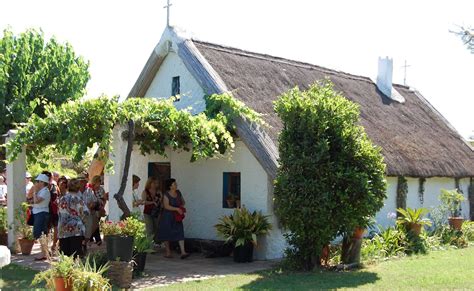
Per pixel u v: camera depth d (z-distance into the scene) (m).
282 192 11.02
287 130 11.20
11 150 11.78
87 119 11.12
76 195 11.15
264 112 13.98
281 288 9.32
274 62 17.09
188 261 12.50
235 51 16.17
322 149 10.72
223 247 13.17
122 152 11.72
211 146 12.27
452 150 20.02
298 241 11.26
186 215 14.53
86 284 7.54
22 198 13.43
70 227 10.95
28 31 26.06
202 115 12.34
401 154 17.02
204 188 14.22
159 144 13.34
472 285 9.55
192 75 14.64
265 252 12.69
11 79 24.98
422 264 12.08
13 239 13.20
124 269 9.45
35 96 25.67
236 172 13.62
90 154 16.08
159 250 14.18
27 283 9.54
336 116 11.09
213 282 9.92
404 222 14.96
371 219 11.59
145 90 16.06
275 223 12.84
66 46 27.11
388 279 10.21
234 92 13.98
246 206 13.15
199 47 15.05
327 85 11.63
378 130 17.42
